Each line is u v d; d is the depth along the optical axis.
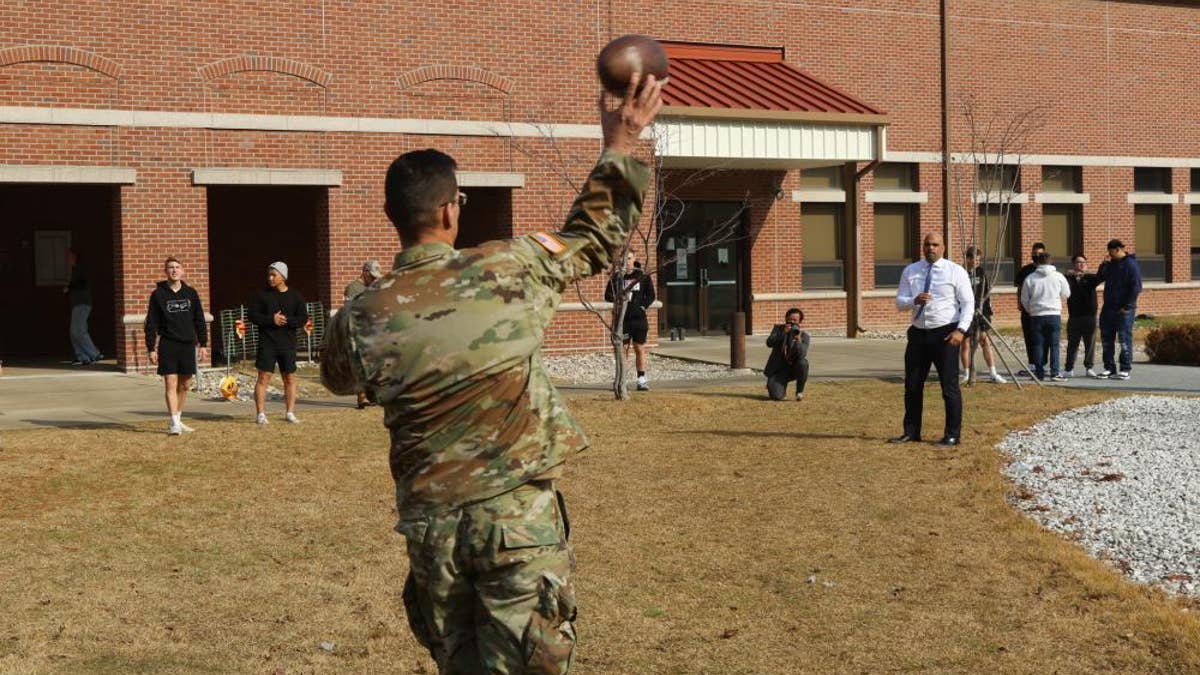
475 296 3.86
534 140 22.56
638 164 4.04
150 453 12.29
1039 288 18.27
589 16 23.02
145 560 8.32
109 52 19.42
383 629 6.84
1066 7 30.50
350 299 4.06
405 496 3.88
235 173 20.27
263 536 8.99
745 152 22.73
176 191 19.94
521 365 3.88
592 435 13.35
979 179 29.44
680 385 18.12
